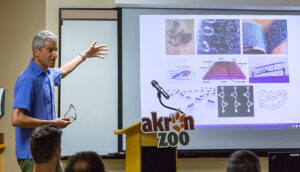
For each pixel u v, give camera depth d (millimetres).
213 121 4414
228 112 4430
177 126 3049
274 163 3061
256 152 4426
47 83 3107
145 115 4336
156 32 4422
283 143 4461
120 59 4375
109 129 4348
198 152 4363
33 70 3041
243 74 4477
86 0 4449
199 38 4465
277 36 4535
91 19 4402
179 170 4398
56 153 2238
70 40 4375
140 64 4375
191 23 4465
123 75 4367
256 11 4535
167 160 3096
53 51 3078
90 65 4383
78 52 4379
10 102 4719
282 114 4480
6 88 4730
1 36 4777
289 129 4480
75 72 4363
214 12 4500
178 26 4449
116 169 4340
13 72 4754
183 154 4344
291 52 4535
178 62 4422
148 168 3086
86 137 4324
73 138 4312
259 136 4449
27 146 2939
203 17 4480
